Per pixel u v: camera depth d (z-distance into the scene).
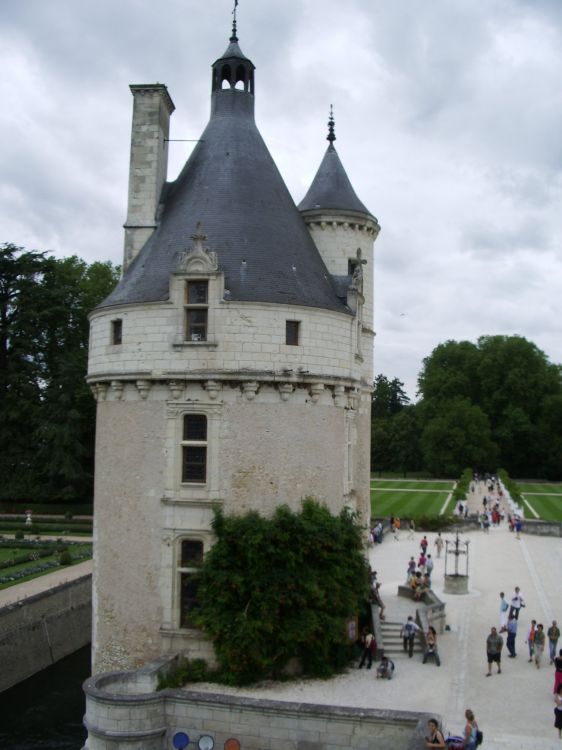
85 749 25.25
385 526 66.81
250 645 26.61
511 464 134.75
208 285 28.70
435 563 51.47
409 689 26.77
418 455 138.12
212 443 28.47
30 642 40.56
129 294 30.12
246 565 27.44
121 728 24.38
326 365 29.77
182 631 28.17
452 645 32.50
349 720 23.12
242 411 28.56
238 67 34.62
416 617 33.91
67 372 74.31
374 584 36.12
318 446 29.56
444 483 119.00
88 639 47.44
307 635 27.00
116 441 29.91
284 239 31.39
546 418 130.88
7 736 32.88
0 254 76.25
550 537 64.06
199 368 28.39
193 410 28.72
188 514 28.48
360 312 33.53
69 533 67.69
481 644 32.72
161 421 28.95
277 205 32.41
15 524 69.00
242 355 28.36
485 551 56.53
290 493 28.77
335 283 33.34
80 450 74.88
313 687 26.83
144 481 29.09
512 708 25.08
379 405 173.12
